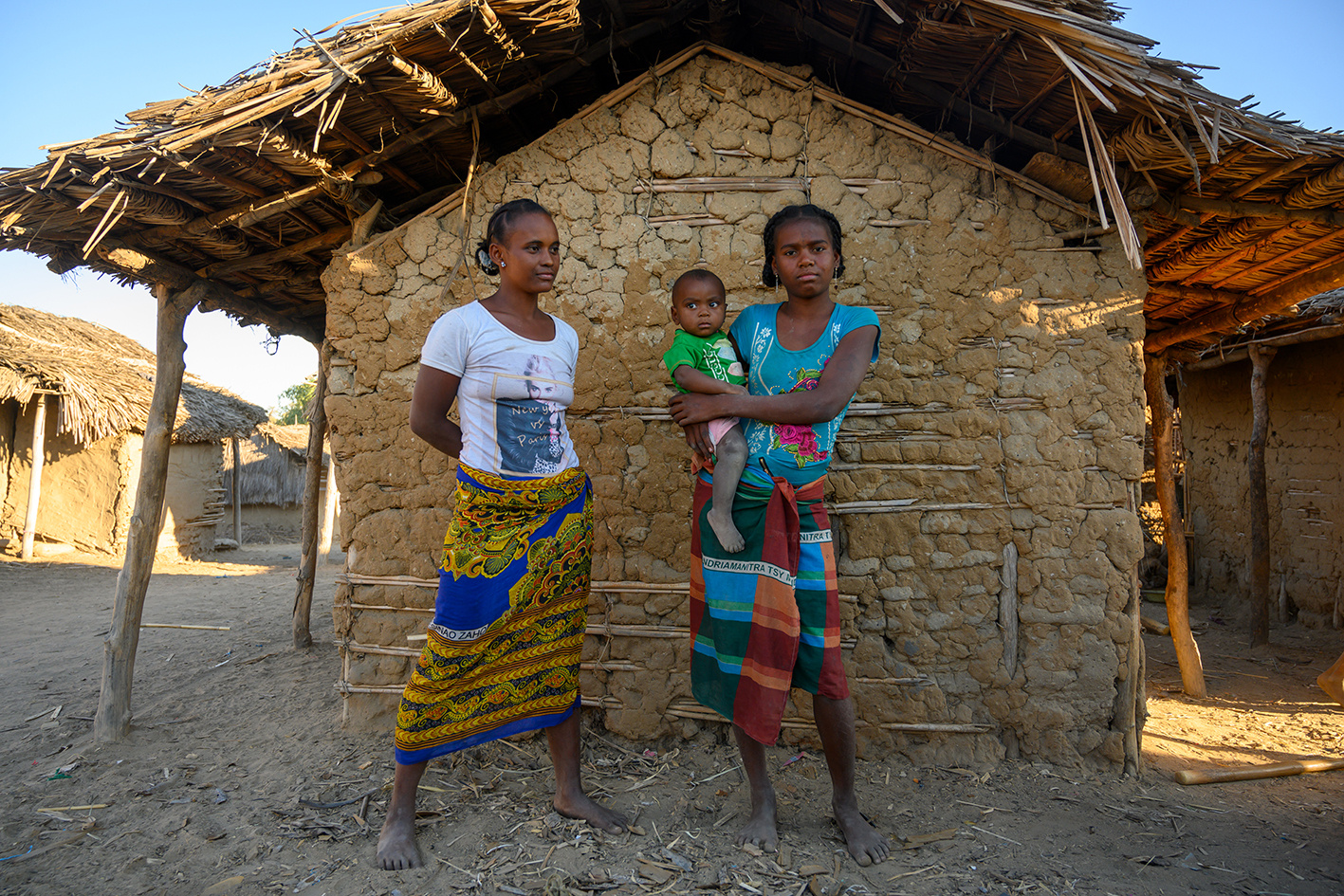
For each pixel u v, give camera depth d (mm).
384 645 3445
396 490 3439
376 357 3430
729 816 2652
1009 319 3246
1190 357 5418
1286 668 5629
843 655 3262
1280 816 2828
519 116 3664
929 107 3434
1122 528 3195
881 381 3279
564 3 2738
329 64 2590
